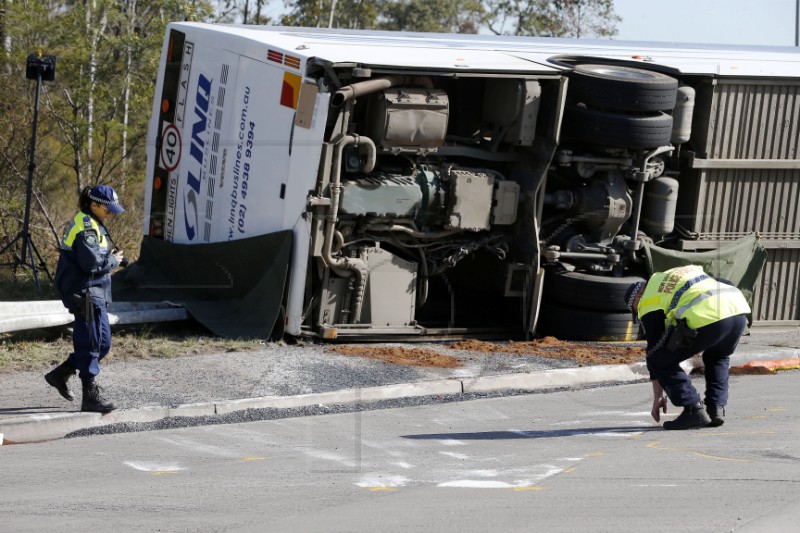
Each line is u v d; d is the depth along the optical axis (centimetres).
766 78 2800
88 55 3869
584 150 2639
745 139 2814
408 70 2358
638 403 1972
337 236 2398
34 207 3822
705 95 2772
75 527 1092
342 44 2556
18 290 2869
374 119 2406
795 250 2912
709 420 1691
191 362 2142
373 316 2484
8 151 3825
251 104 2505
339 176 2353
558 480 1312
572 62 2748
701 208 2805
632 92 2520
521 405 1945
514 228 2638
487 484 1302
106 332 1689
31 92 3959
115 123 3859
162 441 1605
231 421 1755
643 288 1714
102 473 1390
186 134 2734
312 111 2328
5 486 1309
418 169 2502
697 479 1281
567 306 2639
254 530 1071
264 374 2055
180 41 2789
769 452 1462
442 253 2608
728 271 2775
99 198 1650
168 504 1205
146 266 2823
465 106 2705
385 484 1317
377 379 2064
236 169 2542
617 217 2653
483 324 2753
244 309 2448
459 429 1717
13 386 1878
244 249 2469
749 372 2380
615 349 2488
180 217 2752
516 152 2622
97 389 1689
